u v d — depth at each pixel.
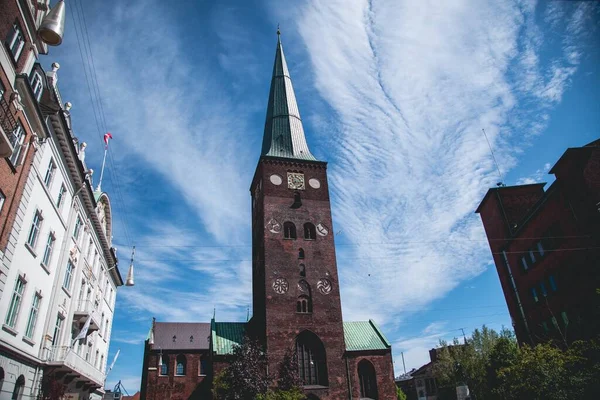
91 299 51.59
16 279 29.56
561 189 41.88
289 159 69.94
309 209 67.00
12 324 29.59
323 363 56.69
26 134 29.66
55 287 37.25
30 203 30.95
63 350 37.25
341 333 58.66
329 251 64.25
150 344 83.75
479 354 72.38
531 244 49.31
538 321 48.88
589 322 37.75
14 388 30.16
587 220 38.50
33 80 31.45
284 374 51.81
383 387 56.88
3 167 26.47
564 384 29.22
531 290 50.12
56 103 33.31
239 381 48.47
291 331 56.81
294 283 60.34
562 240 42.84
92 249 50.47
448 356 77.19
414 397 113.31
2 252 27.02
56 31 17.70
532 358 31.98
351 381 56.00
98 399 59.91
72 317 42.25
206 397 79.06
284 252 62.22
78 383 45.19
